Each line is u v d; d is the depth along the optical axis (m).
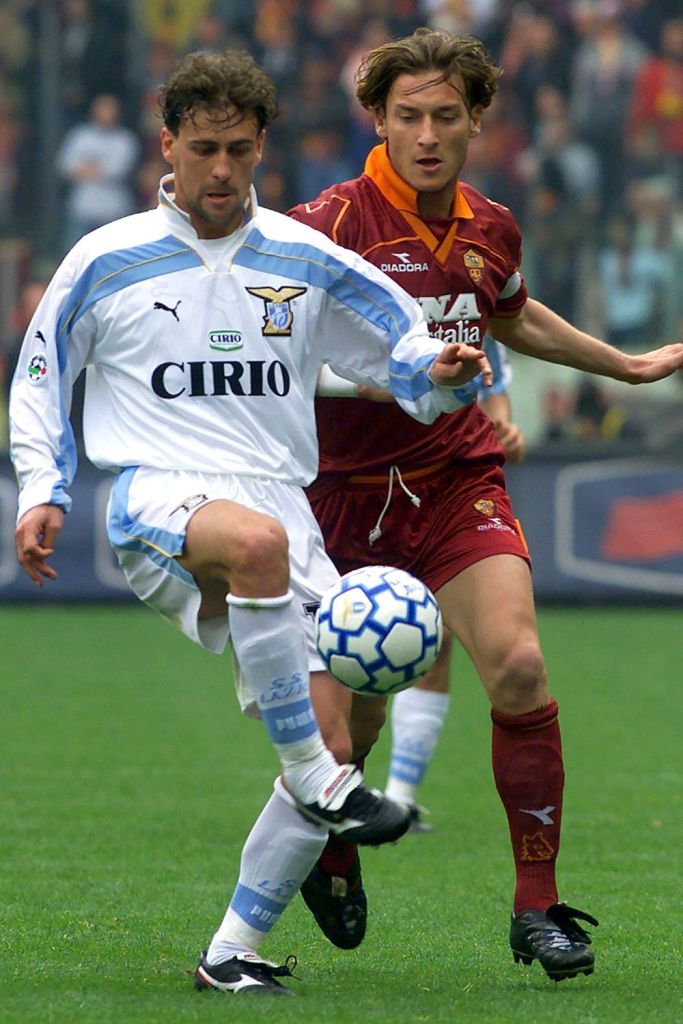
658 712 34.16
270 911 14.35
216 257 14.71
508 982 14.85
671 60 61.56
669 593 50.97
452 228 16.81
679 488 50.88
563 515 51.16
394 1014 13.13
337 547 17.25
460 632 16.02
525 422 56.66
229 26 64.25
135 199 62.19
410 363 14.85
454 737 32.00
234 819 23.88
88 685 37.84
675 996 14.16
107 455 14.79
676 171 59.75
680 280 56.41
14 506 52.50
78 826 23.27
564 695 36.34
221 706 35.16
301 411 14.96
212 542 13.73
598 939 16.88
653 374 18.00
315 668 14.48
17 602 52.75
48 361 14.65
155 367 14.65
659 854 21.66
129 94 63.34
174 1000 13.71
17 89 62.50
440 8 63.91
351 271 15.09
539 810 15.18
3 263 58.78
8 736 31.11
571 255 57.12
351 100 61.69
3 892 18.97
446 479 16.89
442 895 19.36
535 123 61.53
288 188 60.81
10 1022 12.84
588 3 63.47
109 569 52.72
